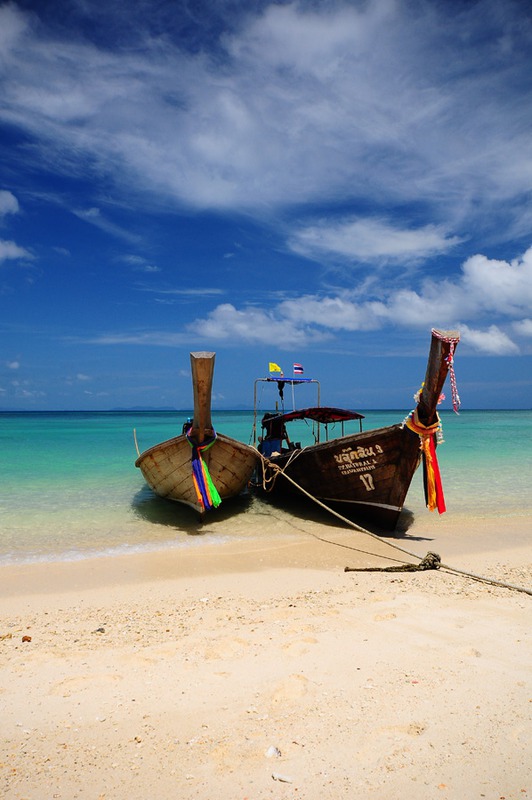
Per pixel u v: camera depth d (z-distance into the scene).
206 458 11.17
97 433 38.47
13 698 3.91
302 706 3.68
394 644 4.80
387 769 2.93
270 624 5.54
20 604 6.70
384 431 10.07
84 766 3.03
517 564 8.55
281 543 9.99
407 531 11.03
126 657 4.66
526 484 16.41
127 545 9.76
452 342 7.89
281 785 2.82
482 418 83.94
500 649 4.67
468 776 2.86
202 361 9.77
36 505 12.89
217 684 4.07
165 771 2.97
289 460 12.09
